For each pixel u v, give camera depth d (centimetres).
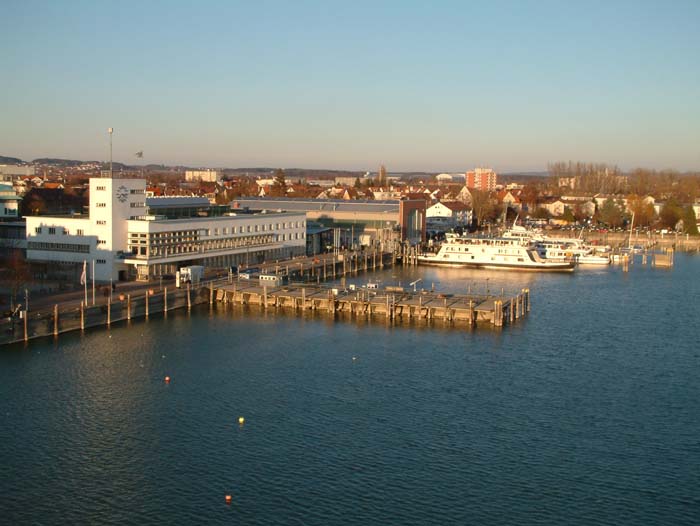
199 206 16088
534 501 5591
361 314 11681
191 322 10888
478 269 18038
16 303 10406
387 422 7050
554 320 11600
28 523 5200
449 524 5256
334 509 5422
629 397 7888
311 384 8112
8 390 7625
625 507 5534
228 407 7362
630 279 16525
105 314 10438
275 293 12269
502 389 8075
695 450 6544
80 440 6500
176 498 5550
